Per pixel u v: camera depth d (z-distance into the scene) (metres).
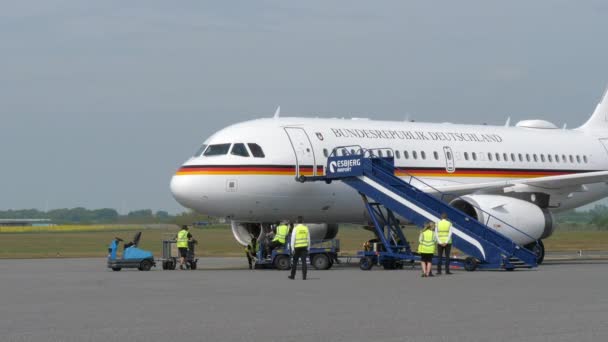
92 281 29.84
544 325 17.20
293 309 20.25
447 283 27.81
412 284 27.48
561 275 31.62
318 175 38.53
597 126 51.03
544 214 39.56
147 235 110.25
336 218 40.41
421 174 41.59
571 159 48.00
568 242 86.94
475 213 39.75
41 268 39.03
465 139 44.03
